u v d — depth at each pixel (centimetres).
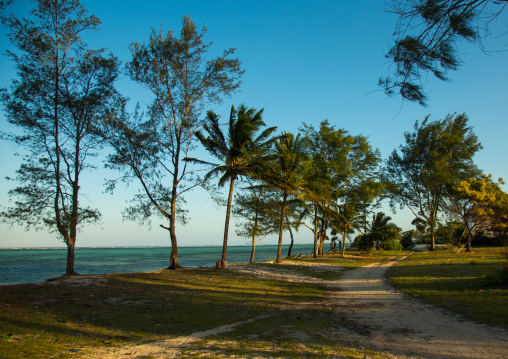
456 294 1157
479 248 4191
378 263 3016
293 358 582
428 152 4309
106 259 6012
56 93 1812
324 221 4441
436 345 642
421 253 4034
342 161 3931
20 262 4978
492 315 829
